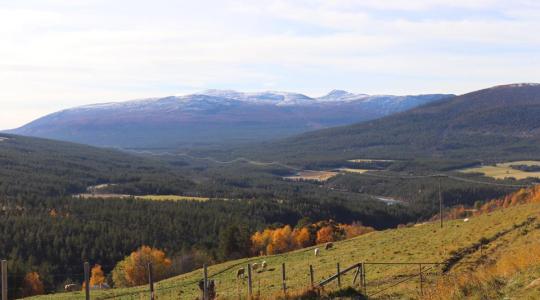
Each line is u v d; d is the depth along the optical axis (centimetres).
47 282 9694
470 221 6475
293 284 4334
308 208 18250
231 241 11512
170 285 5622
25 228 12650
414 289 3133
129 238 13312
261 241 11950
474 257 4156
